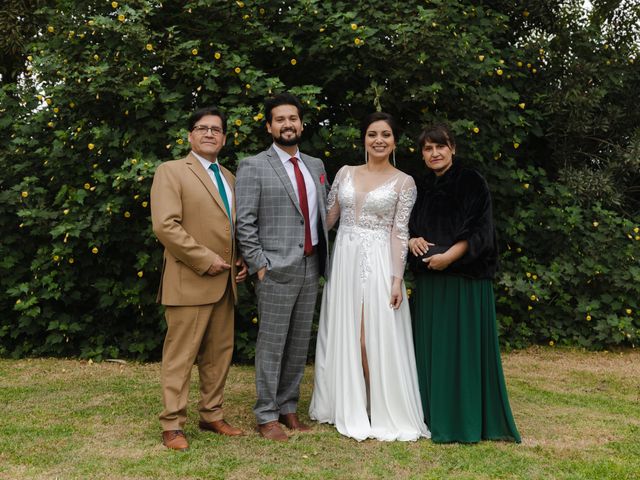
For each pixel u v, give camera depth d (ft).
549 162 22.31
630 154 20.99
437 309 10.90
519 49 20.10
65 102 15.81
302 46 16.80
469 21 18.97
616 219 20.15
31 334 17.89
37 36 20.74
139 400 12.83
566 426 11.60
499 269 19.80
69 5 16.61
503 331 19.33
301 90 15.49
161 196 10.01
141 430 10.78
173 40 16.24
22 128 17.35
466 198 11.01
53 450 9.66
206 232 10.18
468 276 10.73
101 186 15.76
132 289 16.80
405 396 10.78
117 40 15.58
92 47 15.61
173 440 9.87
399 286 11.13
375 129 11.28
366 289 11.09
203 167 10.44
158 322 17.58
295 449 9.95
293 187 10.81
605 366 17.34
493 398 10.79
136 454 9.52
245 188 10.63
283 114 10.77
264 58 17.70
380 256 11.18
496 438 10.69
